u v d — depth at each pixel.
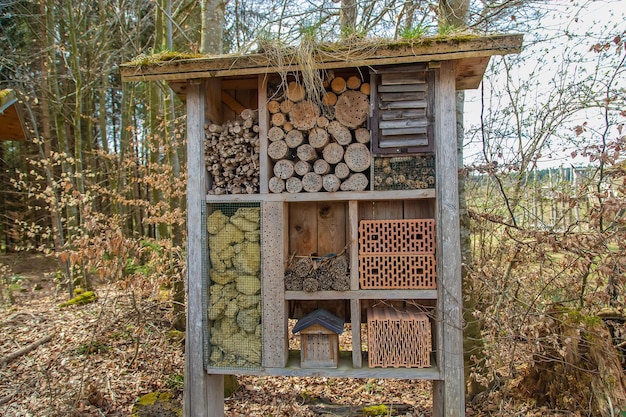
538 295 3.13
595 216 3.01
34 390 3.69
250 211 2.71
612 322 3.21
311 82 2.41
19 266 10.91
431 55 2.36
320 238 2.92
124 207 10.85
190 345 2.70
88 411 3.33
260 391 3.95
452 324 2.49
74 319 5.73
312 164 2.74
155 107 6.47
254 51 2.53
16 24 10.10
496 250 3.75
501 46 2.30
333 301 2.98
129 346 4.69
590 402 2.95
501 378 3.53
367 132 2.62
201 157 2.71
